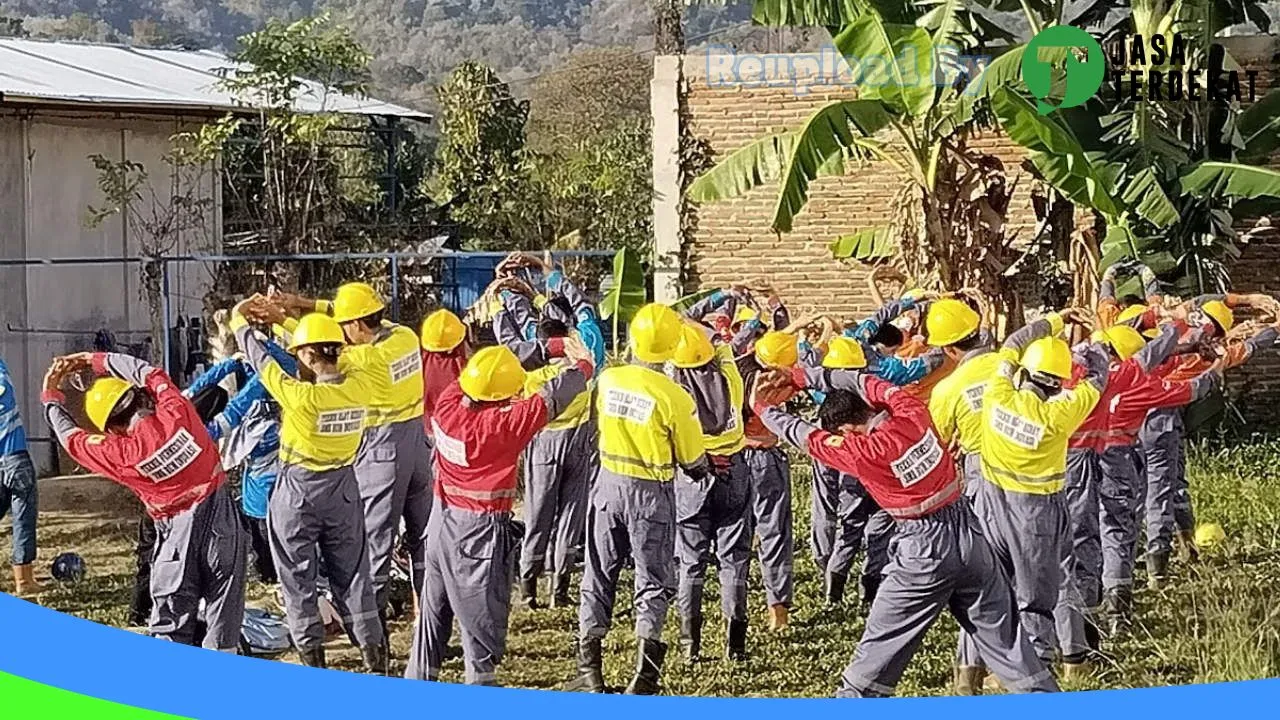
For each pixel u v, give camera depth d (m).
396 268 10.16
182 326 11.97
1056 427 5.98
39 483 10.77
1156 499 7.79
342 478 6.38
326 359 6.38
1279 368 11.58
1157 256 10.64
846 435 5.54
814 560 8.17
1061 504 6.13
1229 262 11.44
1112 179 10.11
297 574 6.39
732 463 6.74
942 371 6.88
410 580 7.64
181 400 6.08
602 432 6.34
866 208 11.96
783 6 9.84
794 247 12.08
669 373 6.66
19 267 11.64
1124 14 11.30
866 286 11.98
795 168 8.86
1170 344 7.11
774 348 7.01
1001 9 10.87
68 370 6.07
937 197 10.16
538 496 7.63
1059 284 11.19
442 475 5.93
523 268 7.69
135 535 9.27
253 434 7.22
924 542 5.53
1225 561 8.11
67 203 11.95
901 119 9.73
